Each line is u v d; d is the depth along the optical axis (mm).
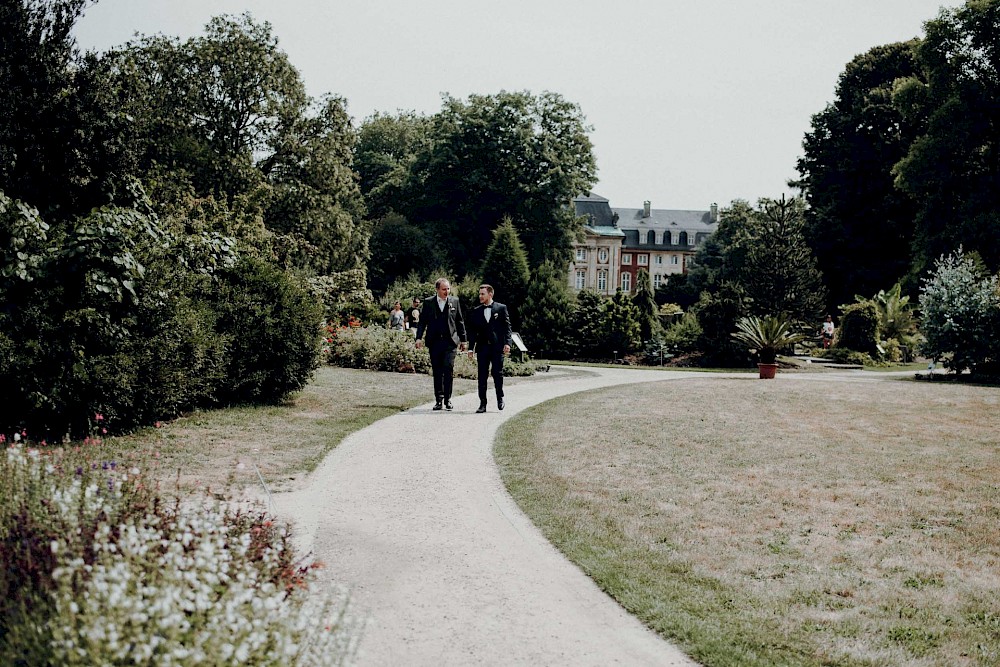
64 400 8203
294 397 13008
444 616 4281
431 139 53938
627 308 29672
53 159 12172
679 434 10320
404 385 16094
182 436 9102
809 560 5402
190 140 35062
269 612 3016
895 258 42531
